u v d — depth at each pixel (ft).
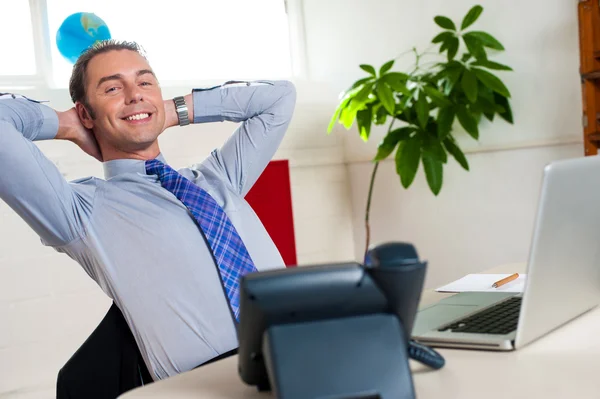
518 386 3.17
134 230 5.60
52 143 10.61
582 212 3.75
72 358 5.24
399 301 3.01
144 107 6.14
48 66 11.05
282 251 12.76
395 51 12.98
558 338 3.94
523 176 11.39
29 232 10.39
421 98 10.80
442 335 3.99
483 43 10.80
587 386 3.10
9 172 5.17
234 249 5.70
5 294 10.16
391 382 2.93
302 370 2.85
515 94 11.30
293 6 14.23
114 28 11.84
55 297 10.59
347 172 14.33
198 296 5.50
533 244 3.45
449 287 5.62
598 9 9.79
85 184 5.77
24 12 10.93
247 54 13.57
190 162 12.01
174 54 12.58
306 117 13.62
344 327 2.97
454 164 12.39
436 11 12.25
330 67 14.03
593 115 9.98
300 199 13.47
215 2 13.12
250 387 3.51
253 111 6.88
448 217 12.59
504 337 3.79
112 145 6.25
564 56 10.57
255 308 2.85
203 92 6.81
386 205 13.65
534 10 10.89
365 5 13.34
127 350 5.30
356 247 14.34
